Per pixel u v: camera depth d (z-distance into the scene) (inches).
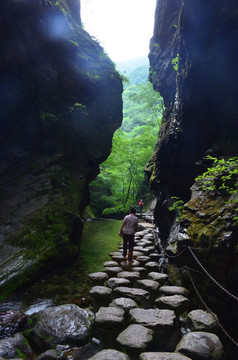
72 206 374.6
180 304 171.3
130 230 289.3
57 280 259.8
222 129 264.1
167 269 258.8
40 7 352.8
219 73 235.9
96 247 410.3
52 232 316.8
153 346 140.3
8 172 359.6
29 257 266.2
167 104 474.9
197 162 271.6
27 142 397.1
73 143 449.7
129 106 2375.7
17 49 352.5
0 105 375.6
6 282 226.5
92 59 501.7
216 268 174.7
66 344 138.8
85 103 482.6
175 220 314.0
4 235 285.4
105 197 1248.2
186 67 264.8
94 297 187.8
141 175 1193.4
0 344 126.0
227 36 213.2
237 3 195.9
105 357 113.1
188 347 121.0
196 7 217.3
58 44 430.9
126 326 160.6
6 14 315.3
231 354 152.6
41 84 407.2
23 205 330.0
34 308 194.2
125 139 1216.8
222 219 181.6
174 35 384.5
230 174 198.5
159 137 495.8
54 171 386.9
